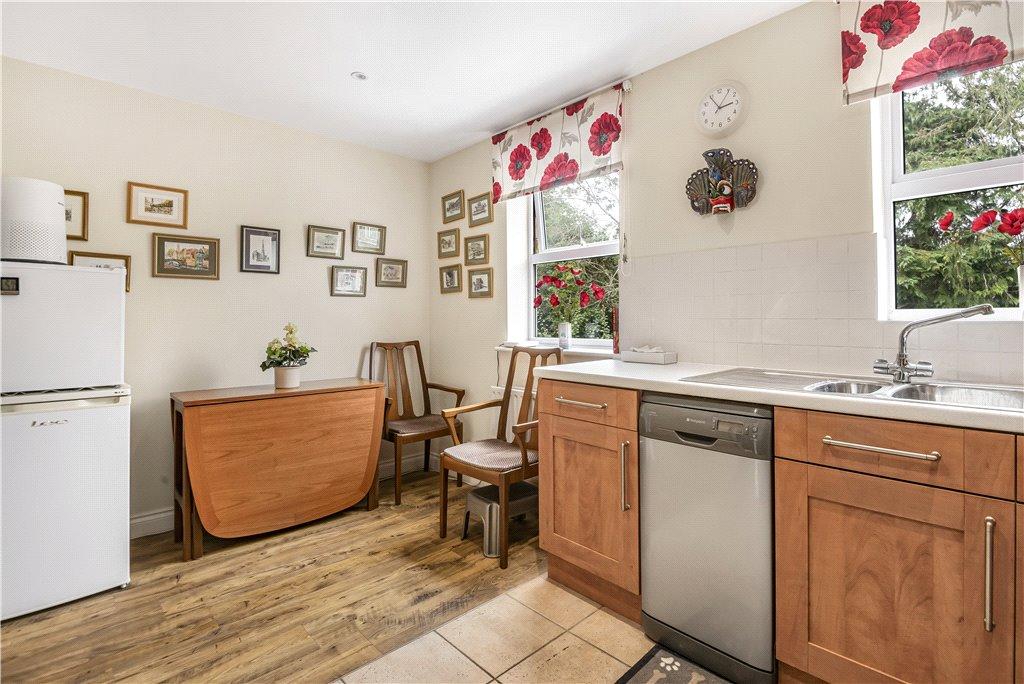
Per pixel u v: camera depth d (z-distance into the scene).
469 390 3.68
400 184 3.84
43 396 1.97
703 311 2.35
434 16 2.10
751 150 2.18
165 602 2.06
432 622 1.92
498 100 2.89
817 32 1.99
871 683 1.34
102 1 1.98
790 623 1.48
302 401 2.77
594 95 2.75
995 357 1.62
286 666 1.67
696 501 1.67
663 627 1.77
